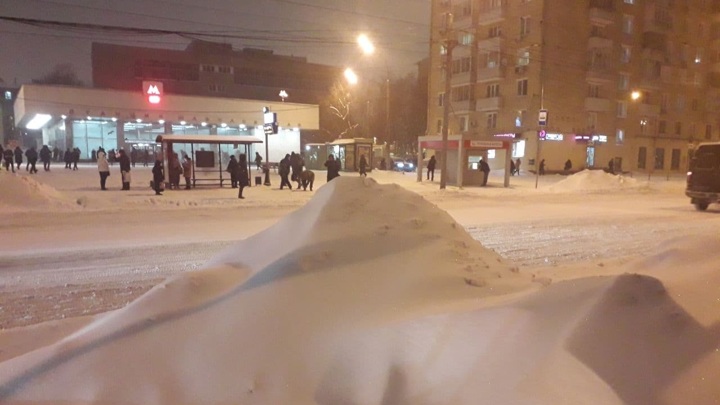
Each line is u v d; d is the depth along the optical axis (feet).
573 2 156.35
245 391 9.02
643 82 174.60
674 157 188.85
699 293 9.51
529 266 25.61
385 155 178.50
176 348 10.13
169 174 70.49
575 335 8.14
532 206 57.06
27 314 17.39
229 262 14.26
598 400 6.93
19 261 26.17
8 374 10.09
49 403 9.26
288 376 9.18
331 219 14.14
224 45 264.11
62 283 21.74
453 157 91.71
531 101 155.43
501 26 164.66
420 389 8.13
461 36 177.17
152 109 144.36
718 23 191.62
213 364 9.62
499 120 166.09
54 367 10.07
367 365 8.96
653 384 7.13
